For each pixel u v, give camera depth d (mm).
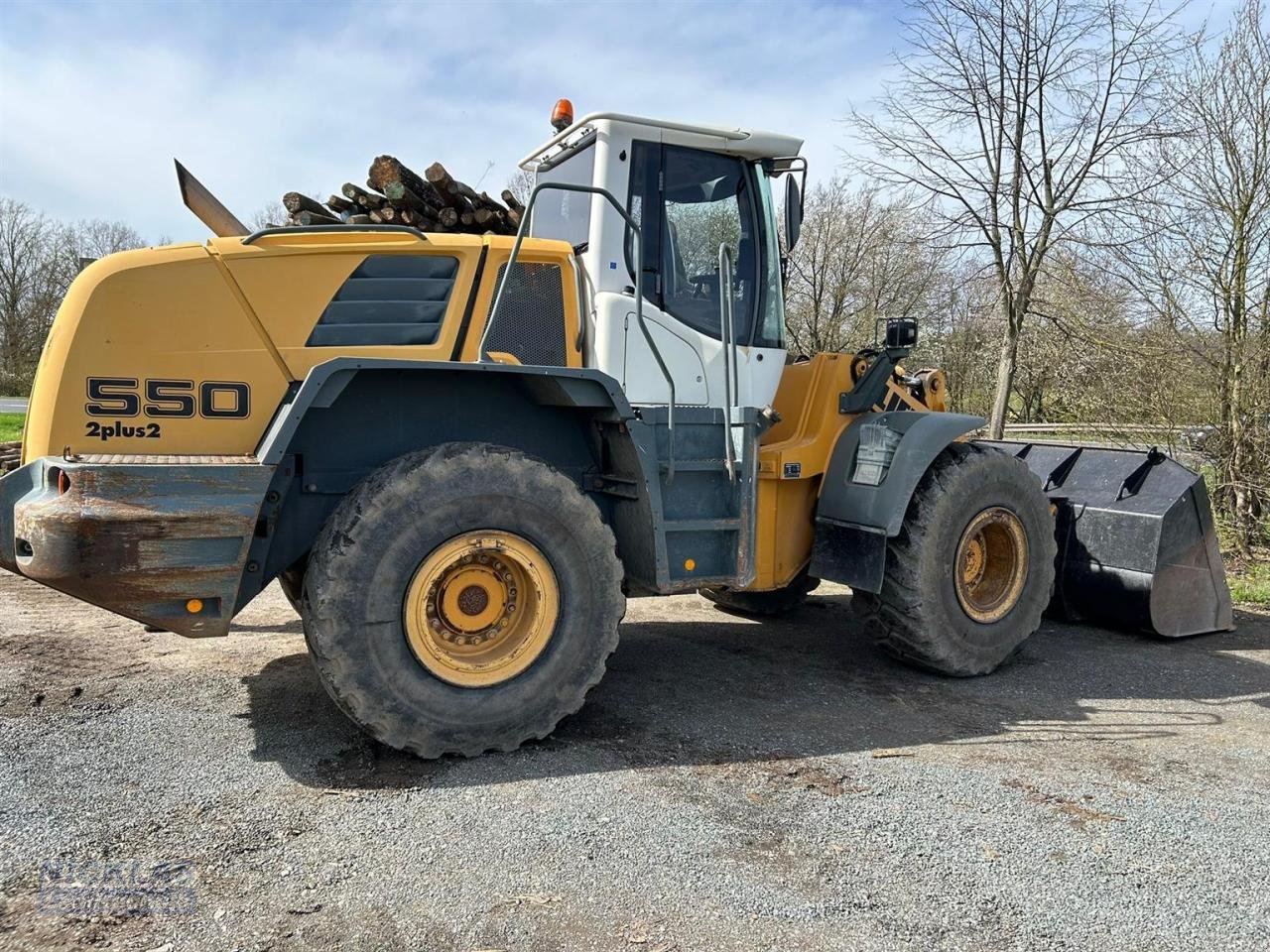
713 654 4980
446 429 3758
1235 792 3158
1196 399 7441
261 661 4465
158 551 2971
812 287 20016
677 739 3607
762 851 2664
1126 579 5379
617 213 4062
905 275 16625
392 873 2490
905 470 4336
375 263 3684
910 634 4473
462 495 3303
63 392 3227
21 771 3092
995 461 4660
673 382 3979
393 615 3217
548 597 3475
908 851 2682
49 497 3004
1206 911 2391
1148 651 5168
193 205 4266
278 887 2406
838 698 4211
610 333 4008
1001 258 8977
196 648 4699
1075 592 5676
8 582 6129
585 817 2857
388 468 3309
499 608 3498
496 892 2402
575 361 3996
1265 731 3832
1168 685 4496
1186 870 2604
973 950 2197
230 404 3447
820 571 4613
